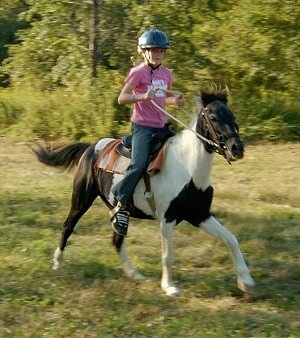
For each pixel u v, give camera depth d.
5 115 17.55
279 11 16.52
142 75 6.80
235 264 6.87
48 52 17.23
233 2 17.78
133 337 6.04
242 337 6.02
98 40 16.67
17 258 8.11
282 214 10.15
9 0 21.41
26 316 6.46
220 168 13.26
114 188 7.03
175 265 7.96
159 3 16.55
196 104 6.73
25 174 12.70
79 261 7.97
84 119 16.31
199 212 6.77
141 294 6.96
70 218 7.68
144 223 9.62
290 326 6.23
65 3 16.75
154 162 6.73
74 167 7.79
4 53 25.12
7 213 10.01
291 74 16.84
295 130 16.22
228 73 17.64
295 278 7.59
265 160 13.97
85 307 6.65
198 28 17.16
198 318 6.40
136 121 6.88
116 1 16.62
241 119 16.39
